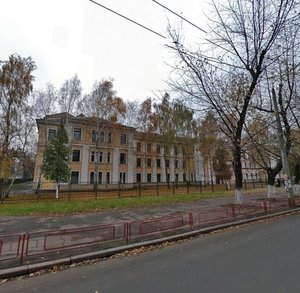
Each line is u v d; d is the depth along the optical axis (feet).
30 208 46.73
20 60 85.15
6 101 83.25
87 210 45.34
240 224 33.27
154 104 126.41
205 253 20.57
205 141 109.60
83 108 114.11
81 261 19.99
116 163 137.18
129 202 53.42
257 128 58.23
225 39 43.80
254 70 45.73
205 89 46.01
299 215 40.14
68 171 84.48
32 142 105.09
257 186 125.39
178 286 14.10
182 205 50.65
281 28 41.04
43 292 14.65
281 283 13.62
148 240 24.70
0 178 75.92
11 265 18.22
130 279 15.79
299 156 71.15
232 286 13.61
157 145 161.89
